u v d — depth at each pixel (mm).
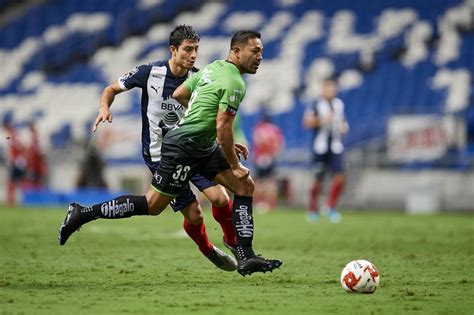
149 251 37688
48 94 108375
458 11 99250
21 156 86250
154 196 25344
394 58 97500
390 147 80312
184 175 25172
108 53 111812
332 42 101812
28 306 20891
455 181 78500
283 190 84750
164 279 27141
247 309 20484
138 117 95750
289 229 53469
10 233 48344
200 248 27969
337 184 63969
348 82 96500
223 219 27406
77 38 114188
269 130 79500
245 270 24922
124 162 90875
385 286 25234
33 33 116438
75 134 99875
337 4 106125
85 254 36062
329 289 24547
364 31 101625
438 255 36062
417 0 102375
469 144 84000
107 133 92250
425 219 65375
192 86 25500
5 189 94625
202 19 111188
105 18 115438
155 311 20109
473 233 49844
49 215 67250
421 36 98312
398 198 80375
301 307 20812
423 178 79500
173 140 24922
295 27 105312
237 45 24734
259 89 99375
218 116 24234
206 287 25031
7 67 113000
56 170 92562
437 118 79312
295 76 99688
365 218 67062
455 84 91688
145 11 114562
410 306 20953
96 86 108062
